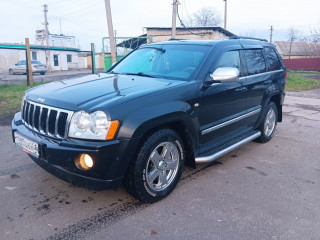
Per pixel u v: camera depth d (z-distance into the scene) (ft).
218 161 14.51
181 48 13.51
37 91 11.06
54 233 8.64
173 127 10.94
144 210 9.95
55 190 11.12
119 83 11.16
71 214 9.61
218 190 11.47
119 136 8.79
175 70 12.48
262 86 15.67
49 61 119.03
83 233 8.69
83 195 10.82
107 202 10.39
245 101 14.40
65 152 8.73
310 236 8.77
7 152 14.92
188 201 10.60
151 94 9.83
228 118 13.34
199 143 11.76
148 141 9.62
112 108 8.82
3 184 11.48
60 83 11.93
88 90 10.25
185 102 10.66
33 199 10.46
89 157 8.57
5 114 23.04
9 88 36.45
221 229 9.02
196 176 12.69
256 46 16.07
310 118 25.07
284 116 25.73
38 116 9.95
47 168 9.75
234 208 10.20
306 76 82.64
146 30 79.77
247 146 16.94
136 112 9.14
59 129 9.20
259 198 10.93
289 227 9.18
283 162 14.61
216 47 12.89
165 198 10.76
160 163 10.30
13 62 119.34
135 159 9.46
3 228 8.79
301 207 10.36
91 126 8.68
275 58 17.85
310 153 15.99
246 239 8.59
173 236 8.64
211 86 11.89
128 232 8.78
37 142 9.41
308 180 12.59
